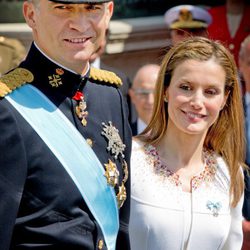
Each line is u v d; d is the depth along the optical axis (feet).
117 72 43.75
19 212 21.26
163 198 25.76
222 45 26.45
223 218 26.13
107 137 23.02
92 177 22.15
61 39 21.33
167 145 26.50
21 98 21.74
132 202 25.80
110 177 22.57
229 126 27.14
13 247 21.31
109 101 23.71
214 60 25.80
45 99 22.03
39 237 21.26
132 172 26.00
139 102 39.32
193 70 25.64
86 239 21.88
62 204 21.53
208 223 25.86
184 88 25.84
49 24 21.29
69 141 21.99
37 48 22.24
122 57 55.93
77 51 21.47
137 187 25.84
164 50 27.76
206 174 26.53
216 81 25.75
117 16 57.31
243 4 51.01
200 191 26.21
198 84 25.67
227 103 27.04
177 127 26.17
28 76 22.07
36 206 21.30
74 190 21.74
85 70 22.81
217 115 26.17
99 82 23.75
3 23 53.42
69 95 22.38
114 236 23.02
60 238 21.36
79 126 22.44
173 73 26.07
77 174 21.86
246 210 29.84
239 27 51.11
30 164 21.31
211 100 25.85
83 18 21.25
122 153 23.44
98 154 22.58
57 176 21.54
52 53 22.03
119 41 55.21
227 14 51.13
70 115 22.31
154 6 59.67
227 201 26.45
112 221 22.75
